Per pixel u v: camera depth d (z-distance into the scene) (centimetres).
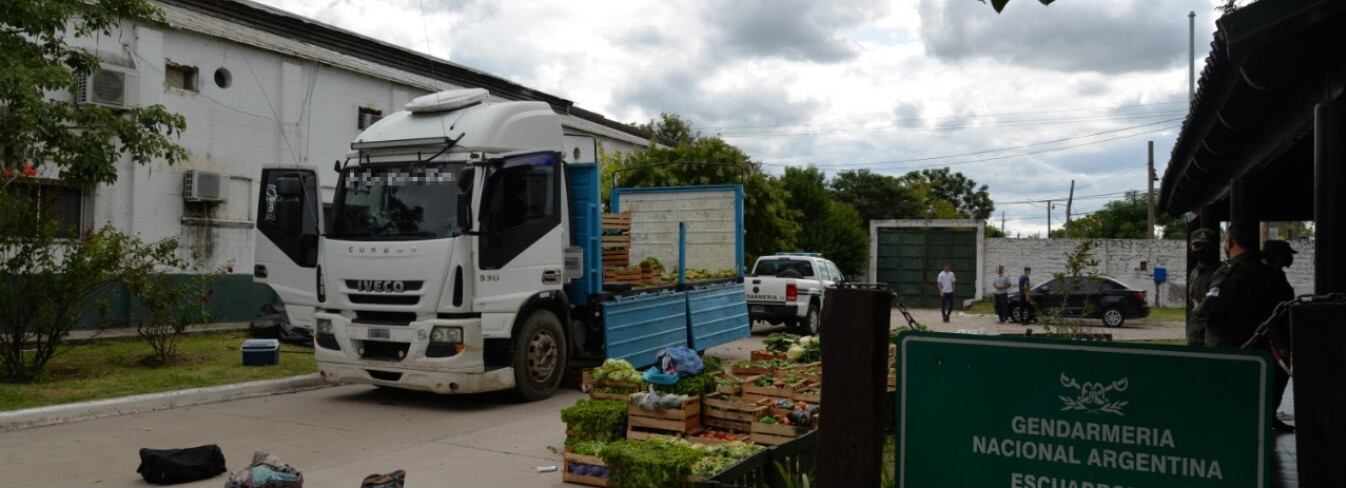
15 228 1062
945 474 321
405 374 1028
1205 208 1258
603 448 684
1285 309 279
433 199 1030
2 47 1053
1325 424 268
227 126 1802
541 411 1043
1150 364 292
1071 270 966
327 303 1072
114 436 875
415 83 2231
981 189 7869
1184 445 287
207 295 1338
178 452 729
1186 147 850
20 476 720
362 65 2088
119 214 1631
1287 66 470
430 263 1003
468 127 1044
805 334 2153
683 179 2727
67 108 1152
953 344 321
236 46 1817
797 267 2222
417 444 862
